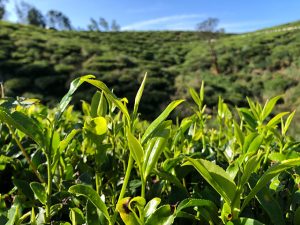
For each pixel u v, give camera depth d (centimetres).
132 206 87
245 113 156
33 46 3116
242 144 124
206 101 2481
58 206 105
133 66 3005
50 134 94
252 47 3628
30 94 2225
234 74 3153
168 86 2667
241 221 80
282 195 111
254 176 98
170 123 91
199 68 3294
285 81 2798
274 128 142
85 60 3012
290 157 122
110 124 136
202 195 100
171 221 81
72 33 4662
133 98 2378
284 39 3872
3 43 3111
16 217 96
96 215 89
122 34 5291
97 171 116
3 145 165
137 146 85
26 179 133
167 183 119
